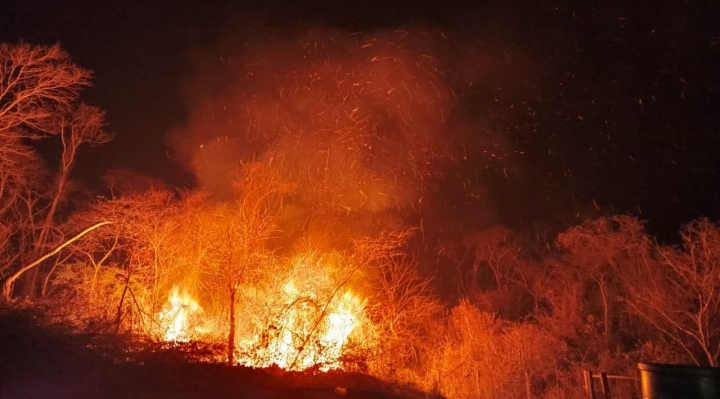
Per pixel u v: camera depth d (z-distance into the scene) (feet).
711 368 26.04
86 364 32.22
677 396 26.40
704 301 68.28
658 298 71.26
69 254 83.56
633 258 81.35
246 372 40.57
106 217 71.77
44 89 70.95
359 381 46.37
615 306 86.17
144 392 30.17
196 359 40.22
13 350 32.17
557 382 69.26
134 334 45.93
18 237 91.15
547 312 101.55
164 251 69.36
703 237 67.56
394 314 69.21
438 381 62.85
